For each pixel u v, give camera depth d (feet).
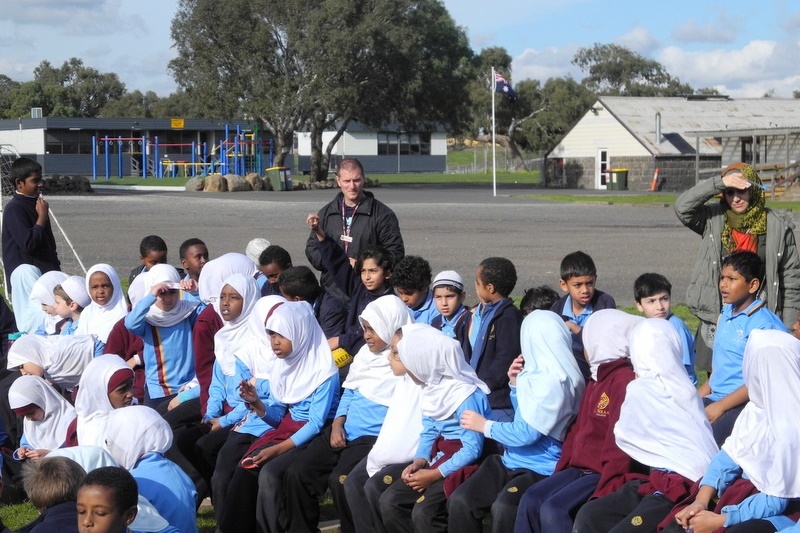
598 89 362.94
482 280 20.03
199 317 23.24
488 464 17.66
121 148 229.86
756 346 14.70
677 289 48.16
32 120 233.55
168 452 21.26
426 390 18.04
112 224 86.94
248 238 73.92
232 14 180.45
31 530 14.30
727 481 14.88
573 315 21.21
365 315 19.52
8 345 29.19
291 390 20.02
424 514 17.40
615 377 16.65
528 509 16.15
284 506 19.10
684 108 193.88
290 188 171.83
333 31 178.40
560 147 197.47
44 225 30.68
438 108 206.80
